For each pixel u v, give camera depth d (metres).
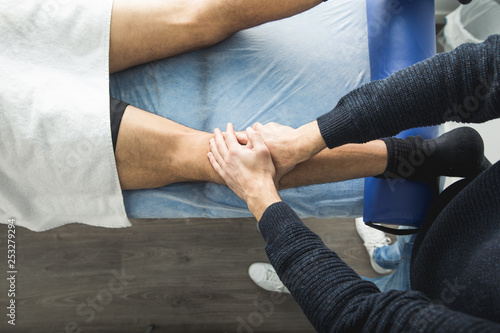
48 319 1.39
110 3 0.87
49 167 0.84
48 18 0.85
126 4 0.87
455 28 1.46
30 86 0.82
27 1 0.83
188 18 0.90
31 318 1.39
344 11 1.04
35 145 0.81
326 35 1.02
